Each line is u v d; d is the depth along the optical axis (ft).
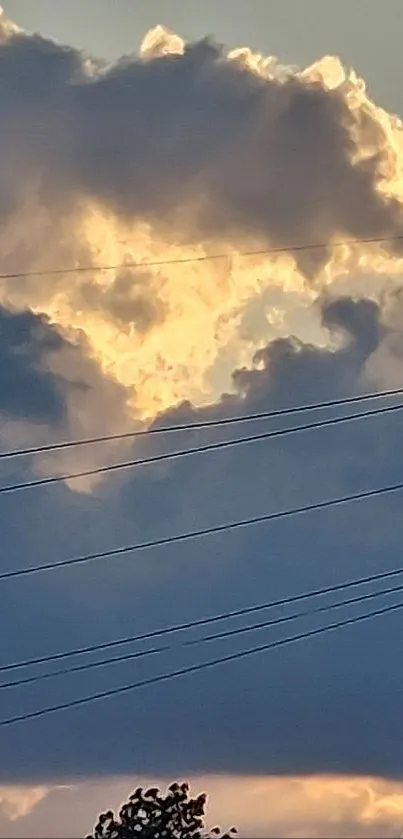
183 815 145.59
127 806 145.48
